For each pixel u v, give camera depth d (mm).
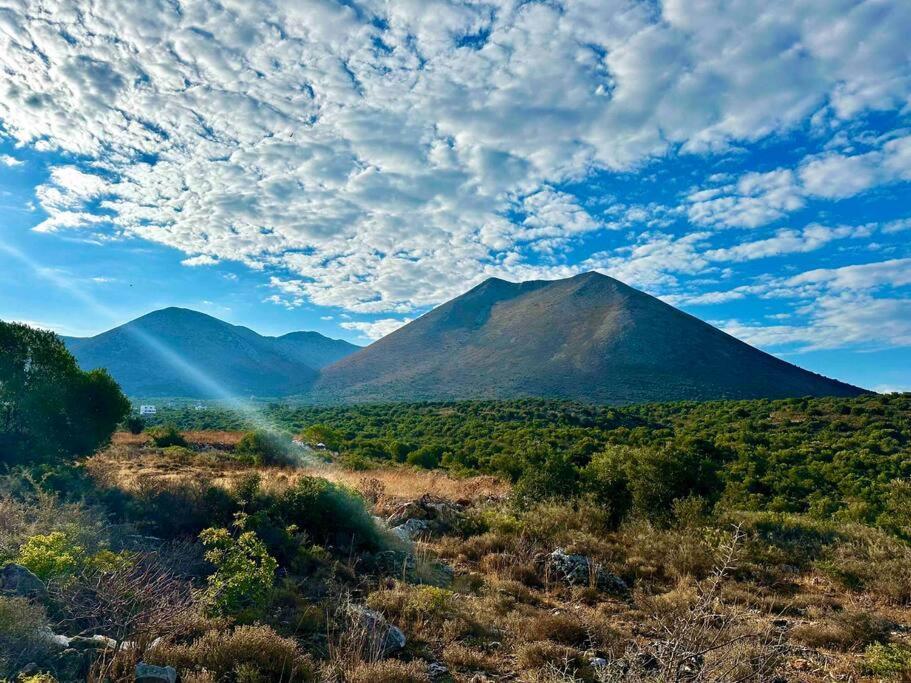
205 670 4605
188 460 26359
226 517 9828
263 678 4785
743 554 9594
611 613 7609
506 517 12180
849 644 6527
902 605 8117
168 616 5551
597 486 13953
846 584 8953
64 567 5648
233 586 6285
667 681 4020
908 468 34406
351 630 5785
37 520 7656
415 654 5945
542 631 6508
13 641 4363
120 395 19406
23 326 17828
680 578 8945
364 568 9039
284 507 10328
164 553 7738
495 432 63781
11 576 5492
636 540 11062
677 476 13102
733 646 4887
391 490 17219
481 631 6684
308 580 7961
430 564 9258
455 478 25312
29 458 15703
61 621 5238
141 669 4445
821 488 29531
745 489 26594
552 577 9195
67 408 17500
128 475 15172
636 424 75938
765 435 53875
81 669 4512
